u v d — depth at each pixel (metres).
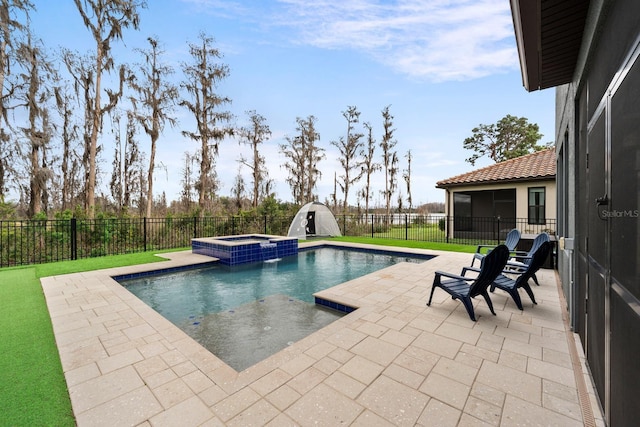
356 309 4.30
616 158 1.72
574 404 2.11
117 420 1.98
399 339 3.17
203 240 9.41
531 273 4.24
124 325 3.66
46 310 4.26
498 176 13.49
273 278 7.19
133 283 6.62
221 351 3.44
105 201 21.30
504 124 25.45
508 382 2.38
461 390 2.28
